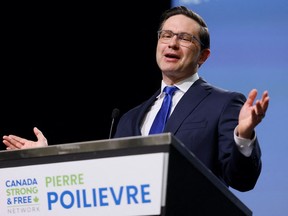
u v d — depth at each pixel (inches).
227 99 112.2
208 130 108.0
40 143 106.9
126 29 222.1
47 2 225.8
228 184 104.3
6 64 224.4
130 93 220.2
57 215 72.5
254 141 91.0
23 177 75.2
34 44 225.8
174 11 126.6
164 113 115.8
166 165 67.7
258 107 83.1
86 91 223.1
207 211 80.3
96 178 71.0
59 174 73.0
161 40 123.7
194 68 123.3
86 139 221.3
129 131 116.8
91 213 70.7
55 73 224.5
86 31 224.5
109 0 223.8
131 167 69.4
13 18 225.3
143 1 220.4
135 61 220.5
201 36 124.3
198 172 72.3
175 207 71.0
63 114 223.3
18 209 74.9
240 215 89.2
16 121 222.2
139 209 68.4
